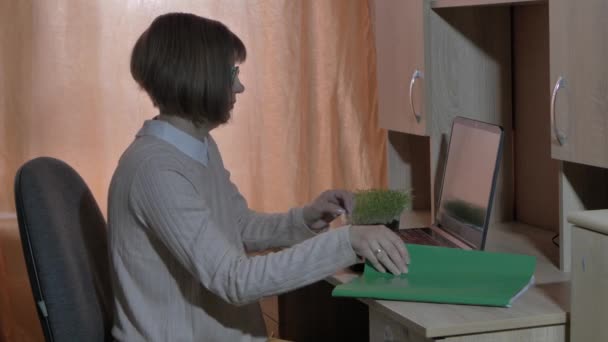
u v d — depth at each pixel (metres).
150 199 1.44
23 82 2.74
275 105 2.87
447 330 1.35
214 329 1.53
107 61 2.77
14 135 2.76
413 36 2.17
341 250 1.49
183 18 1.51
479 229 1.83
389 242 1.57
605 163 1.49
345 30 2.83
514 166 2.26
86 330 1.51
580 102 1.54
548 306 1.45
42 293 1.48
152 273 1.49
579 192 1.69
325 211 1.79
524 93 2.19
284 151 2.88
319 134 2.86
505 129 2.24
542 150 2.14
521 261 1.65
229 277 1.41
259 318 1.62
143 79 1.52
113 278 1.54
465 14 2.15
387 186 2.70
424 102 2.13
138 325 1.50
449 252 1.71
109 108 2.79
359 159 2.86
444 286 1.52
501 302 1.43
